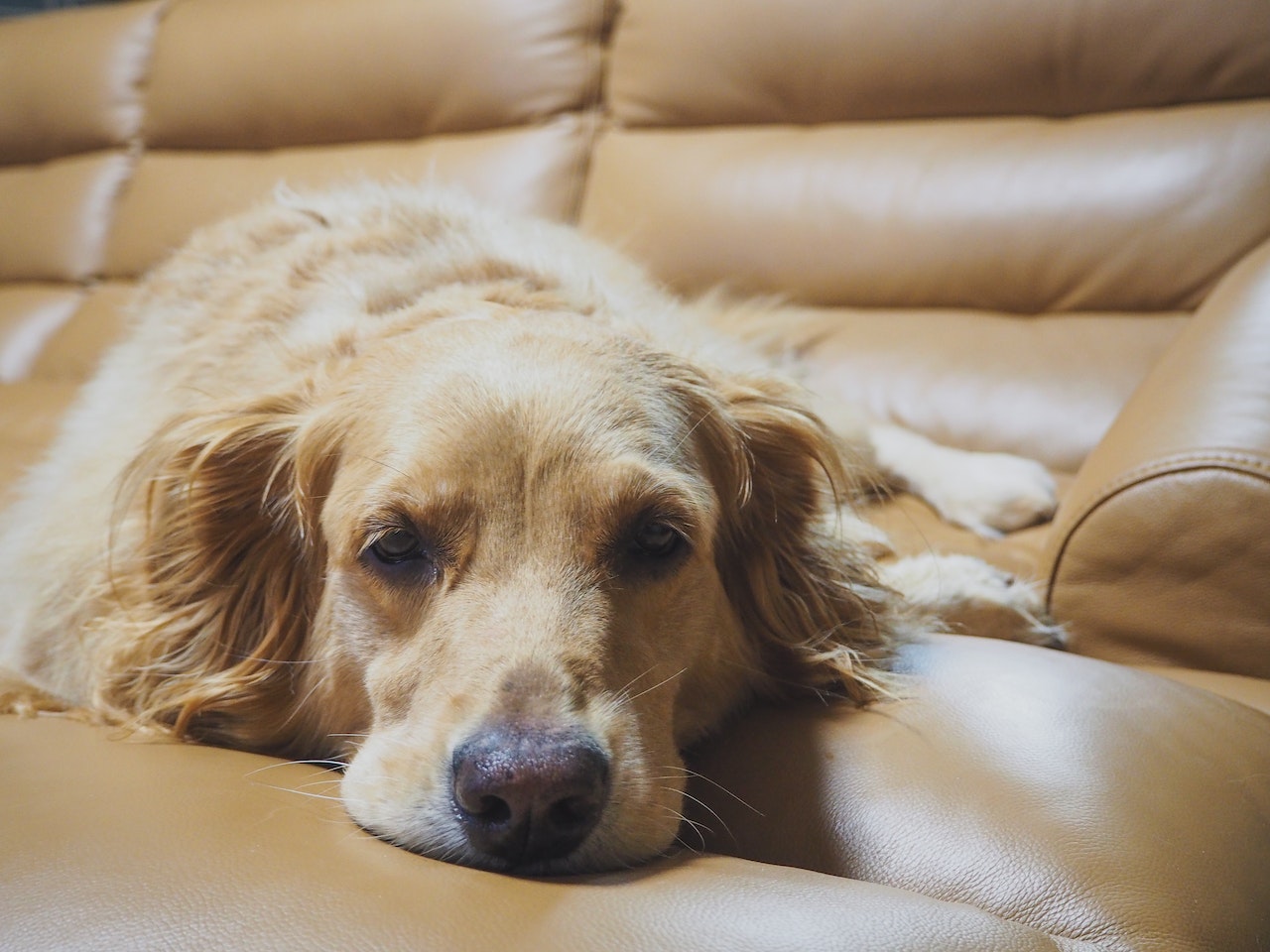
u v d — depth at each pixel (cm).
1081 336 88
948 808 44
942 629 62
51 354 129
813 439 60
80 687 57
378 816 44
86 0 189
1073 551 62
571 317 56
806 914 37
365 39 122
